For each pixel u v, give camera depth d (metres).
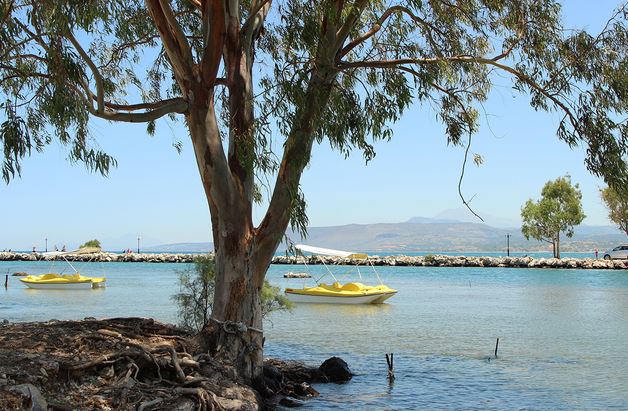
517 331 21.67
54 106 9.16
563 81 10.31
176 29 9.69
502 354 16.92
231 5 10.42
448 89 11.34
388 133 10.73
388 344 18.56
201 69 9.93
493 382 13.34
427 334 20.77
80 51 8.81
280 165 10.55
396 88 10.55
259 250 10.56
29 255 98.50
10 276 55.84
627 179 9.99
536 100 10.64
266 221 10.59
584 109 10.20
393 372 14.20
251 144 9.80
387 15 10.61
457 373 14.26
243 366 10.27
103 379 8.48
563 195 77.12
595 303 32.34
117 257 92.75
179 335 11.15
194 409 8.18
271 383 11.05
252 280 10.50
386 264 79.94
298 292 31.84
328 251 33.50
